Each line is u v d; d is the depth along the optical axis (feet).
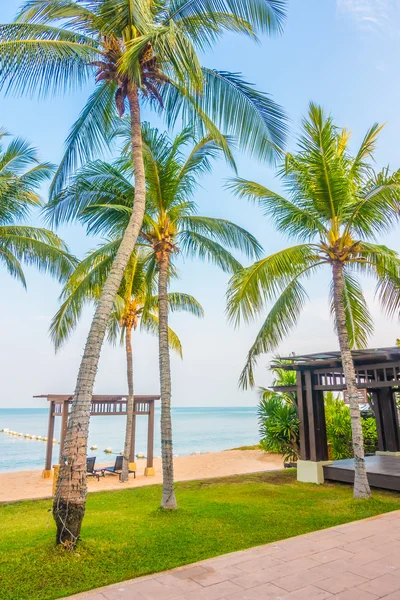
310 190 27.81
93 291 31.32
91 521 20.97
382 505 23.30
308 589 11.69
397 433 39.32
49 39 21.22
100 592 11.68
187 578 12.66
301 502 25.20
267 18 20.63
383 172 25.81
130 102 22.49
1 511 26.18
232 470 50.96
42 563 13.61
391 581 12.22
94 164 25.57
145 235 27.07
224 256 31.04
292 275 30.45
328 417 47.93
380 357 30.32
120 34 21.34
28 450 91.66
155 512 22.40
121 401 46.57
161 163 26.04
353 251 27.99
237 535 17.69
